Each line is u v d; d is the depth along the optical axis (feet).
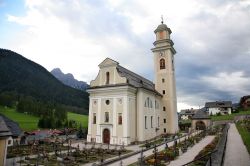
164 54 225.76
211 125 267.39
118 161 99.81
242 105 431.43
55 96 601.62
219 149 74.23
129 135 157.17
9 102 399.44
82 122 375.25
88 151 123.34
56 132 238.48
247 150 95.55
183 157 100.53
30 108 371.15
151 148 133.18
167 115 215.51
